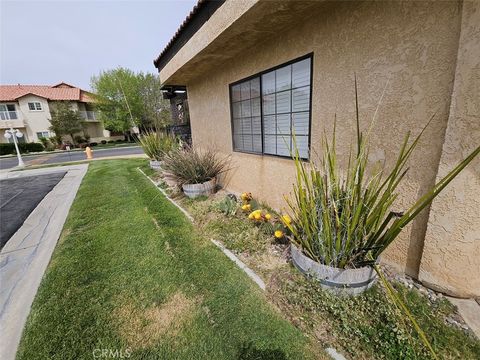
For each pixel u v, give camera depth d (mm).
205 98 5473
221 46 3404
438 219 1757
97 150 23125
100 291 2209
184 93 9367
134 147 25281
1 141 25625
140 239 3193
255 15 2484
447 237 1729
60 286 2307
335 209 1820
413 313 1680
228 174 5043
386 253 2250
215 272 2385
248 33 2963
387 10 1887
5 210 5121
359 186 1779
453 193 1647
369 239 1832
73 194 6090
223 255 2689
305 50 2717
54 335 1749
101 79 27297
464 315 1646
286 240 2770
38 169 11188
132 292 2172
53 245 3285
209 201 4531
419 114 1810
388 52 1932
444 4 1566
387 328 1555
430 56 1685
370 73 2094
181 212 4152
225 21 2783
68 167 11273
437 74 1667
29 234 3738
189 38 3988
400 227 1593
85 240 3281
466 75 1475
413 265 2037
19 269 2742
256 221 3254
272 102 3535
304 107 3029
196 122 6242
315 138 2793
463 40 1455
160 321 1827
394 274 2127
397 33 1848
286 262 2447
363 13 2066
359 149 1781
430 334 1508
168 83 6043
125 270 2520
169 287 2207
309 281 2012
